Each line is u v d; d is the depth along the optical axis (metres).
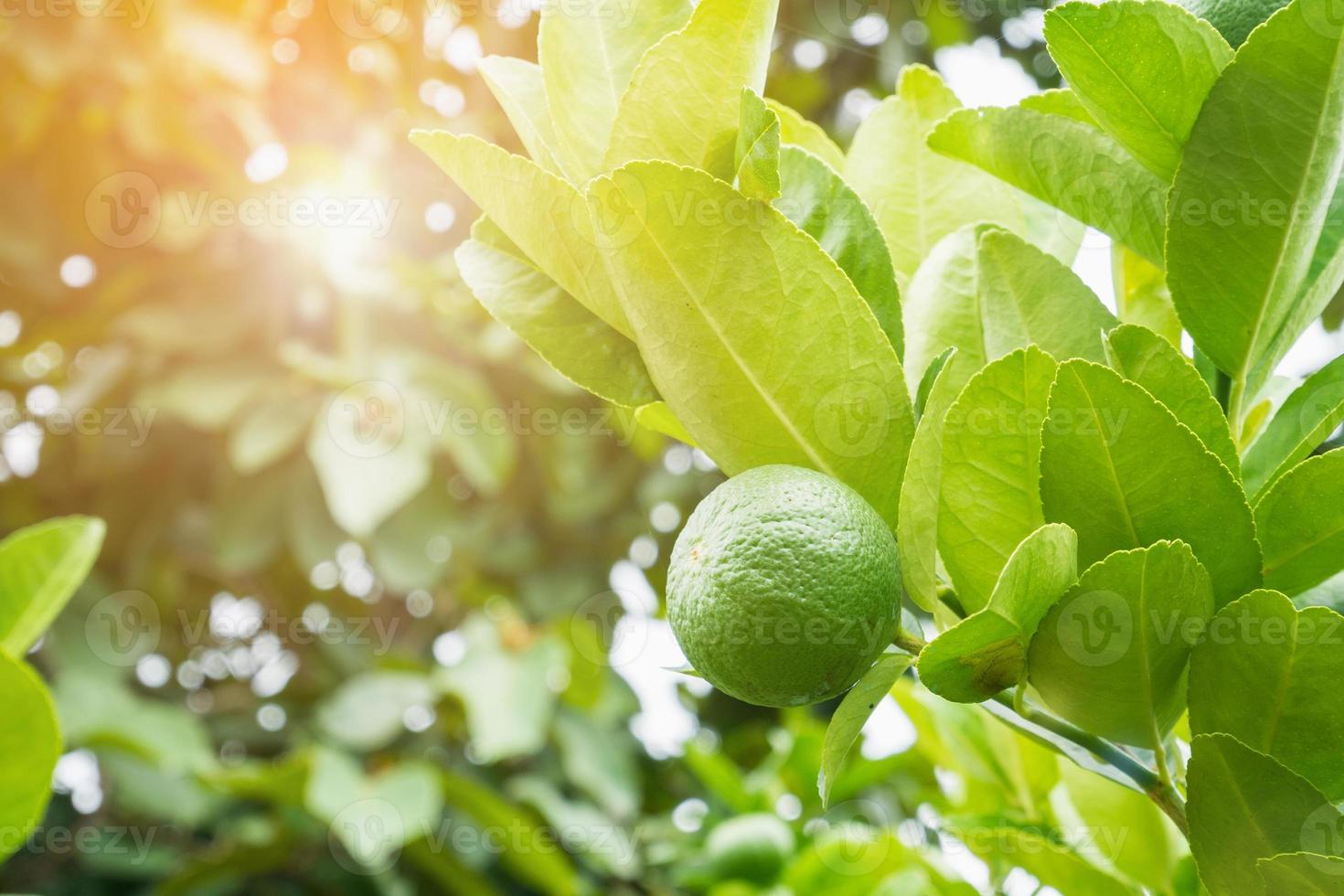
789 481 0.53
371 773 1.52
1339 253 0.58
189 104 1.48
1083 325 0.58
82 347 1.59
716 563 0.53
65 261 1.56
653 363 0.56
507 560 1.71
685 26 0.55
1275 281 0.57
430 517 1.59
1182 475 0.53
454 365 1.66
